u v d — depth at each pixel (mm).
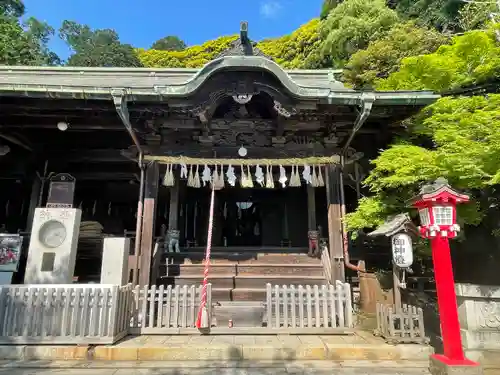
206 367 4320
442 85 7676
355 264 8625
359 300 7180
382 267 8617
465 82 7656
